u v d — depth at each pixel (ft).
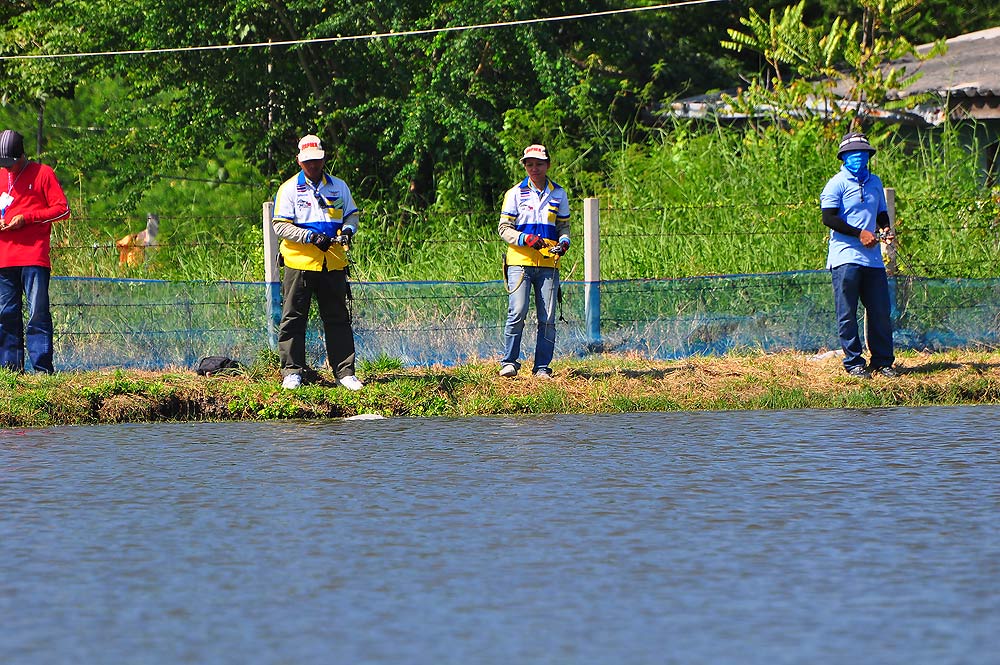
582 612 71.92
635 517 93.56
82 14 267.59
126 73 281.54
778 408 149.28
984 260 194.59
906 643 66.59
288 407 142.51
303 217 147.54
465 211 252.83
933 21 331.77
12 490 104.01
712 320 173.88
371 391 145.89
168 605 73.77
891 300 176.24
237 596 75.25
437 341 167.94
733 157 225.76
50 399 139.95
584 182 242.78
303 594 75.51
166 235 249.96
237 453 119.65
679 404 148.46
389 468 111.86
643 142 264.52
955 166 220.02
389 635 68.18
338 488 103.76
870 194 158.51
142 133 275.18
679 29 349.00
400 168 280.31
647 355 171.73
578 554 83.82
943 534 88.58
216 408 143.02
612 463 113.80
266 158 284.82
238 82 273.95
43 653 66.03
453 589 76.28
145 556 84.07
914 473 109.09
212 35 265.75
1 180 152.97
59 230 245.04
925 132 261.44
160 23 263.08
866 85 242.78
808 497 99.91
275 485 105.09
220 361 156.76
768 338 175.63
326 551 84.84
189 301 165.07
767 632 68.39
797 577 78.48
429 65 269.23
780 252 197.47
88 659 65.05
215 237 242.37
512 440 125.90
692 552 84.23
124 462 115.65
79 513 95.96
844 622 70.03
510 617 71.05
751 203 210.79
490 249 211.82
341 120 274.98
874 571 79.77
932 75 266.16
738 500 98.94
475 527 90.74
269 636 68.23
